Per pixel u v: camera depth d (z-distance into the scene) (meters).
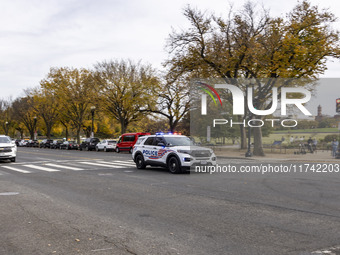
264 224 6.80
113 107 46.91
